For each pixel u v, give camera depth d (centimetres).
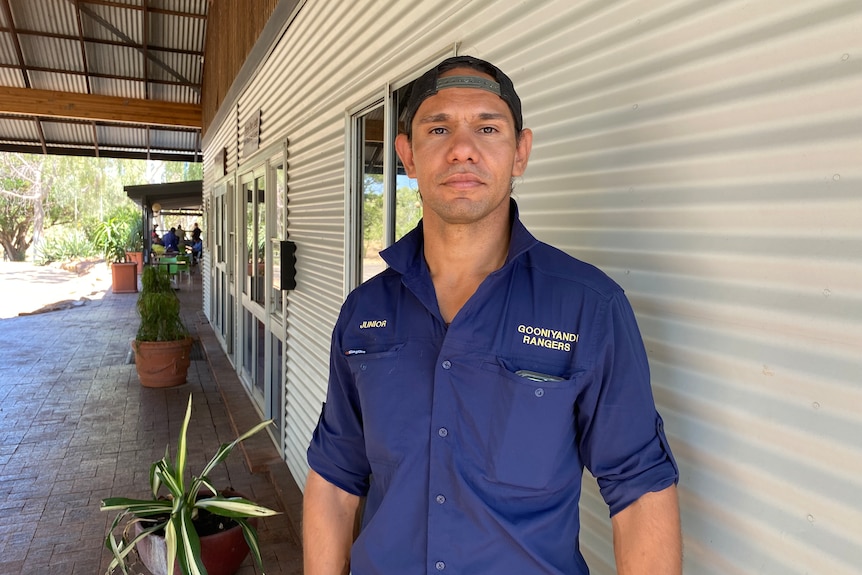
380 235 304
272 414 534
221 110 884
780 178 103
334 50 357
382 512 120
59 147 1608
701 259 119
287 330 475
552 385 104
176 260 1772
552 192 164
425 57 238
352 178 336
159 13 1175
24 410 598
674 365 127
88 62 1277
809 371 100
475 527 110
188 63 1309
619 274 141
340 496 147
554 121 162
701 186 119
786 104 102
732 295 113
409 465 117
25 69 1262
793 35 100
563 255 117
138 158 1698
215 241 988
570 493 111
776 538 106
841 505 95
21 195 3847
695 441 122
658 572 100
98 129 1555
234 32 772
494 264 125
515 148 123
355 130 334
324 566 143
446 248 125
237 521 296
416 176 126
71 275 2408
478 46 200
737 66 111
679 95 123
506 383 108
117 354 872
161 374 684
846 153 93
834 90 94
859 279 92
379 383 123
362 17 309
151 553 283
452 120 118
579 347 105
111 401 633
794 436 102
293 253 454
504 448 107
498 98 119
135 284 1717
